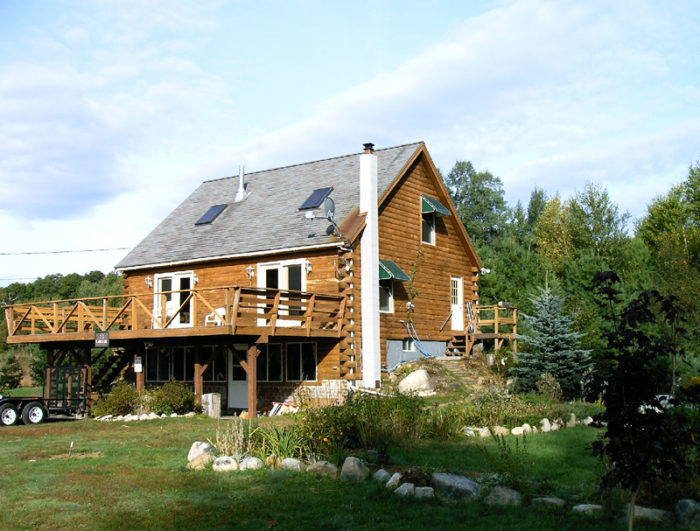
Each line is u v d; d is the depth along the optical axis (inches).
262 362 927.0
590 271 1089.4
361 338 874.1
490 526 300.7
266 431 495.2
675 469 271.9
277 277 915.4
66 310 1005.2
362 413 503.8
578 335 804.0
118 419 767.1
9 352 1859.0
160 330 796.6
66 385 927.7
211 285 973.2
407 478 372.2
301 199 999.0
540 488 358.0
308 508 336.5
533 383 793.6
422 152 1033.5
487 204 2549.2
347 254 863.1
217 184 1210.0
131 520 319.3
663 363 660.7
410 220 1003.3
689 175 1553.9
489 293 1513.3
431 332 1033.5
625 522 301.0
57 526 312.3
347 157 1085.8
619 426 260.4
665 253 979.3
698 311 810.8
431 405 725.3
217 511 334.0
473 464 429.4
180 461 463.2
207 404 807.1
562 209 1861.5
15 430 675.4
